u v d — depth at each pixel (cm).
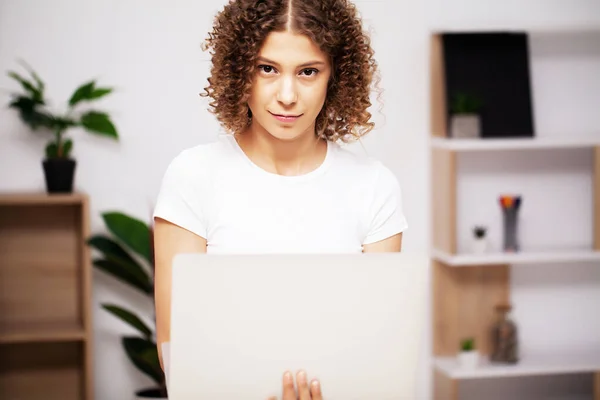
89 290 350
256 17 136
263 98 139
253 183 148
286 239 148
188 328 126
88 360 350
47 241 371
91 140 370
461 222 403
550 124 408
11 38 361
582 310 416
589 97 411
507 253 386
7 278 369
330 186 152
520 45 393
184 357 127
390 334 132
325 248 149
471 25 390
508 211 391
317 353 130
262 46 136
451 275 395
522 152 406
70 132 368
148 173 374
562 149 409
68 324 363
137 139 373
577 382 417
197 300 126
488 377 411
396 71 390
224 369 128
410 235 397
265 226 147
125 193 374
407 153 393
